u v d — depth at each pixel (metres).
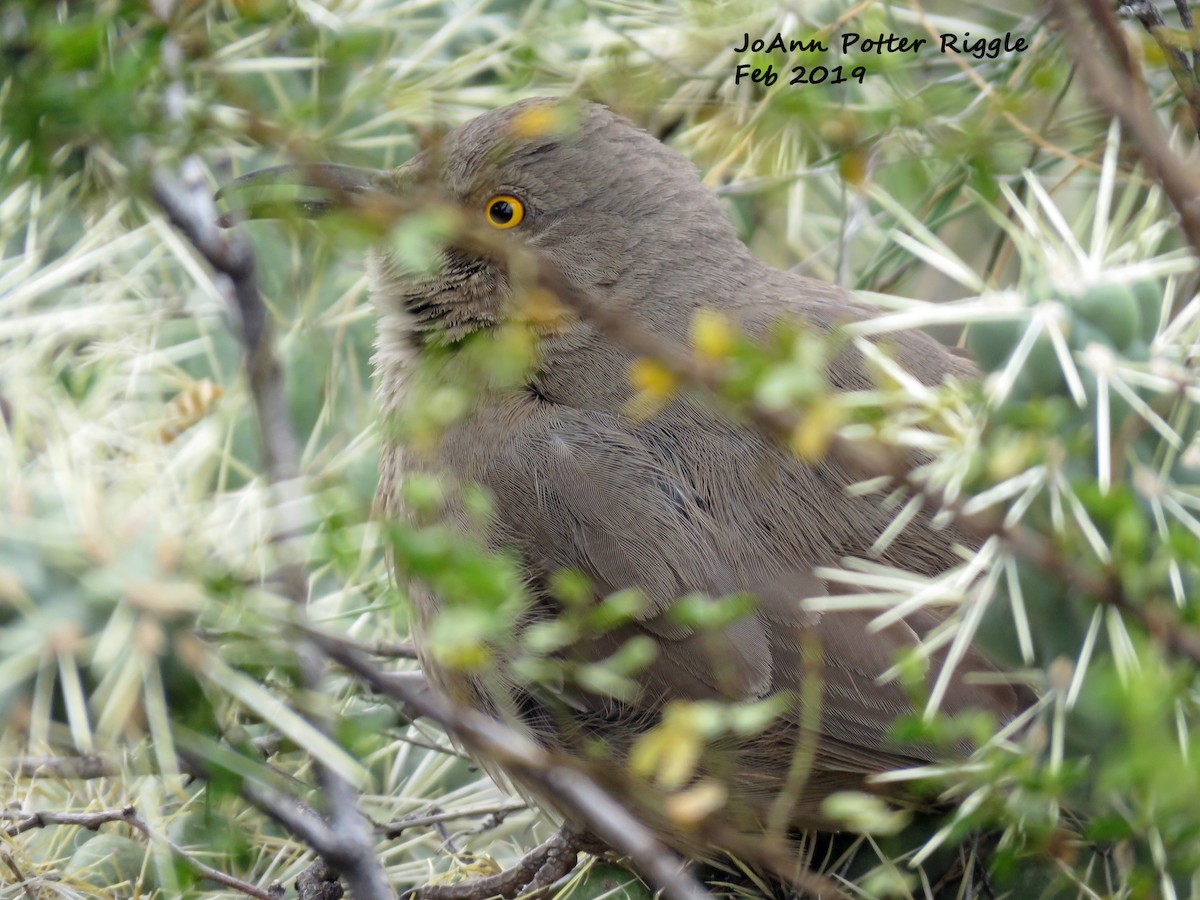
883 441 5.48
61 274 6.40
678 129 9.58
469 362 7.99
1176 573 5.13
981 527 5.05
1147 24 6.73
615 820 4.93
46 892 6.48
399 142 8.57
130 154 5.66
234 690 4.84
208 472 7.14
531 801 7.52
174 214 5.44
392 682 4.99
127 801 6.81
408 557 4.81
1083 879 6.45
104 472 5.39
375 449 8.71
